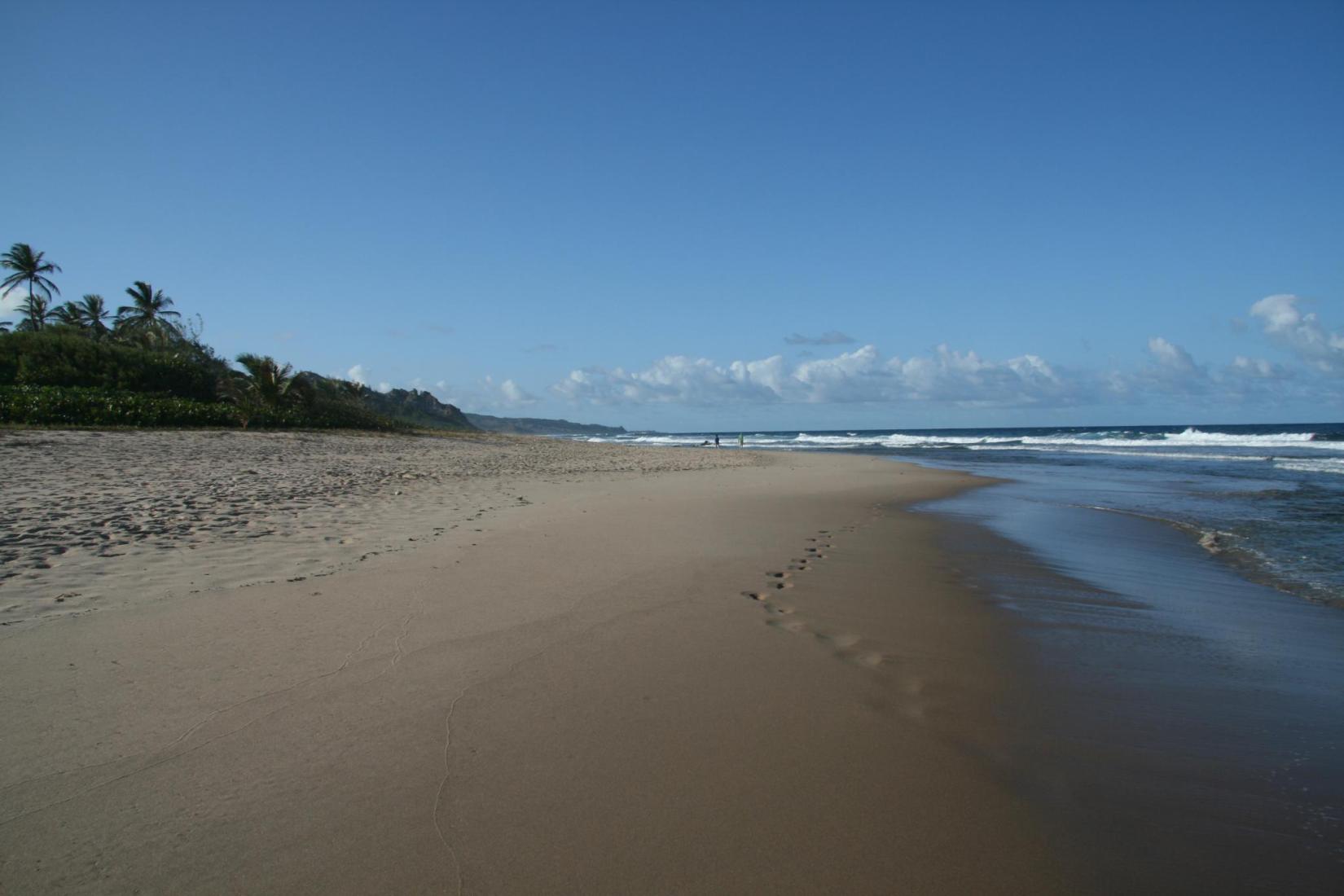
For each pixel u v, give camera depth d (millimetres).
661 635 4938
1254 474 22297
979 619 5824
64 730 3221
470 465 20188
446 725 3443
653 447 50438
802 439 91625
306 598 5363
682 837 2643
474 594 5699
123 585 5449
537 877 2393
